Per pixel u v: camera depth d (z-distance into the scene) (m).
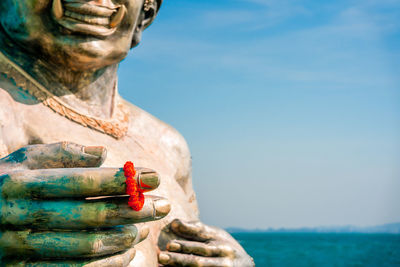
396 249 64.50
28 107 3.36
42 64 3.52
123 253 2.72
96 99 3.77
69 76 3.59
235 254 3.65
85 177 2.43
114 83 3.94
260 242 103.00
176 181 4.52
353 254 52.66
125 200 2.51
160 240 3.76
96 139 3.65
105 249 2.58
